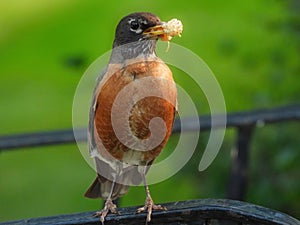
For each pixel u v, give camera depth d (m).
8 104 17.17
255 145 10.91
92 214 6.25
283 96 11.15
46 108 16.89
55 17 19.50
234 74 14.27
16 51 18.81
